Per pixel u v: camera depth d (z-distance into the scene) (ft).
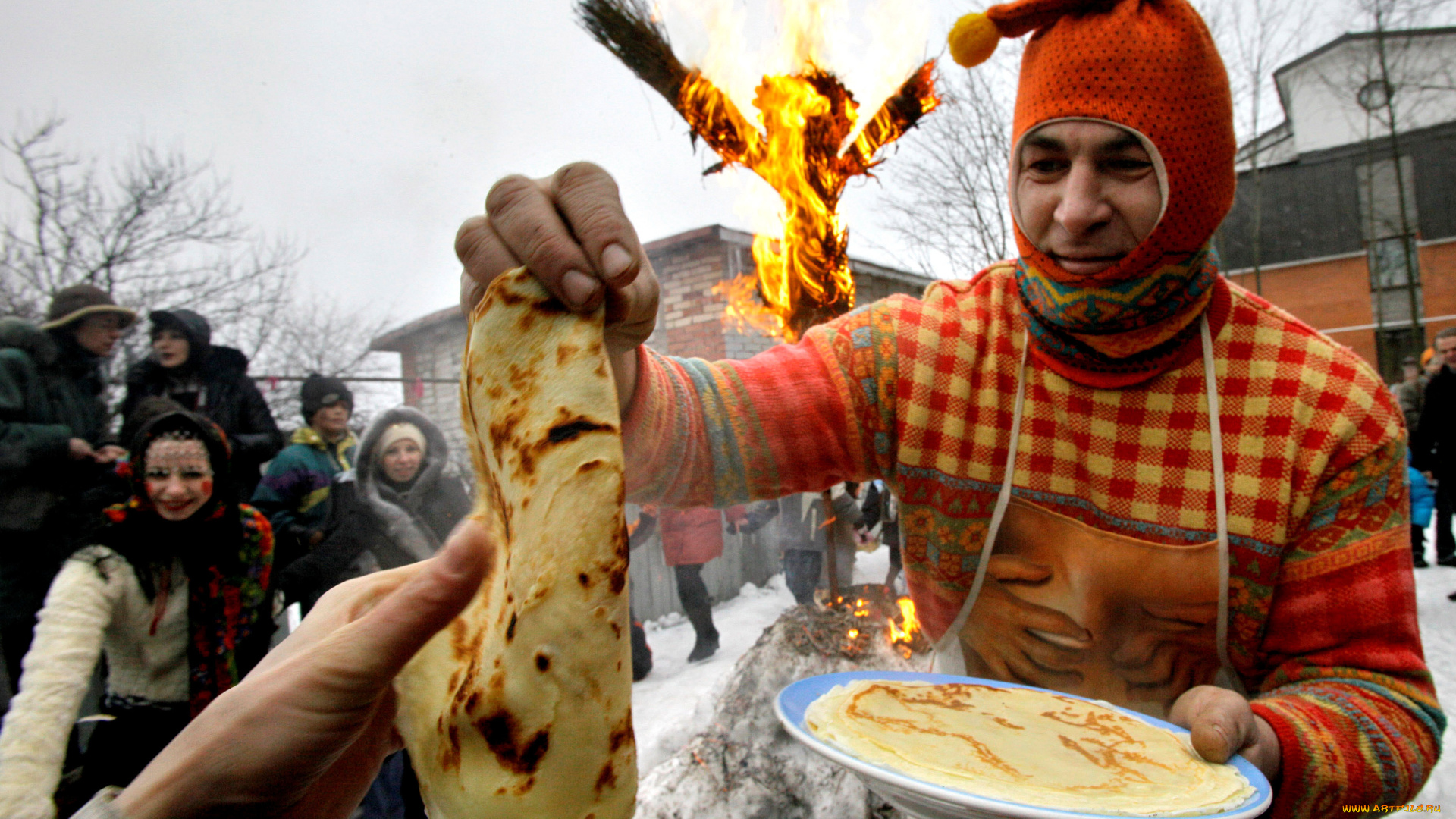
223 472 6.31
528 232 2.16
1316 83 55.06
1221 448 3.37
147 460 5.92
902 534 4.12
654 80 6.15
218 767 1.56
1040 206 3.43
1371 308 55.52
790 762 6.80
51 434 8.57
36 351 9.00
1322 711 2.92
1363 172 55.06
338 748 1.69
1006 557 3.82
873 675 3.87
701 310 24.85
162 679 6.04
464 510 8.87
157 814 1.54
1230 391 3.37
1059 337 3.57
